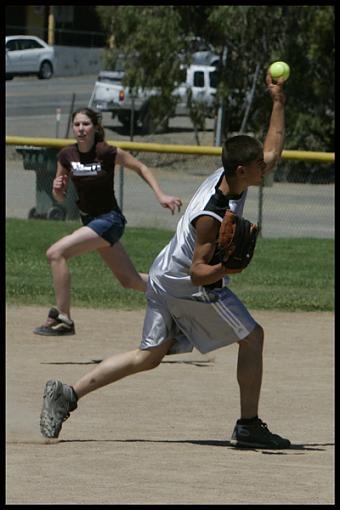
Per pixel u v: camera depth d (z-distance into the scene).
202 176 61.12
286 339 24.31
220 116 71.50
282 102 14.76
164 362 21.33
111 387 18.61
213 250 13.30
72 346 22.61
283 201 51.53
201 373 20.20
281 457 13.49
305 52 68.56
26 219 45.41
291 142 68.56
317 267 35.34
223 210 13.31
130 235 41.09
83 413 16.31
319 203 51.38
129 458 13.15
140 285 21.72
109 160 20.94
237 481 12.02
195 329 14.05
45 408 14.09
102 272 33.97
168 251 13.84
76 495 11.19
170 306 13.94
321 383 19.31
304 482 12.06
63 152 21.23
